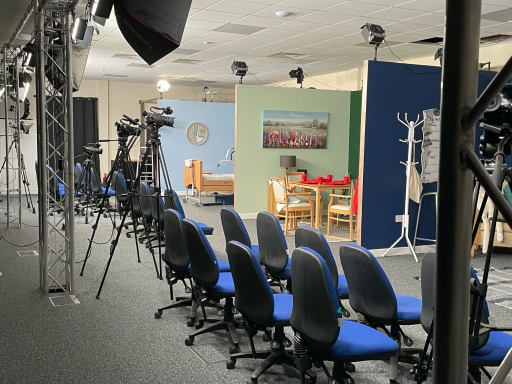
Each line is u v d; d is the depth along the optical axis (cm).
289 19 791
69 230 495
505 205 61
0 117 1373
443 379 67
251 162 977
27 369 322
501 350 251
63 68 504
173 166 1336
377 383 308
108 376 313
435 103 685
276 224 410
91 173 980
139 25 241
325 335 245
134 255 656
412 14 741
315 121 1017
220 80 1543
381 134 662
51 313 432
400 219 684
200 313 437
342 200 1000
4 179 1397
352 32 870
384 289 295
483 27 791
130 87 1631
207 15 771
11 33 950
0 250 686
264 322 296
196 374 318
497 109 140
